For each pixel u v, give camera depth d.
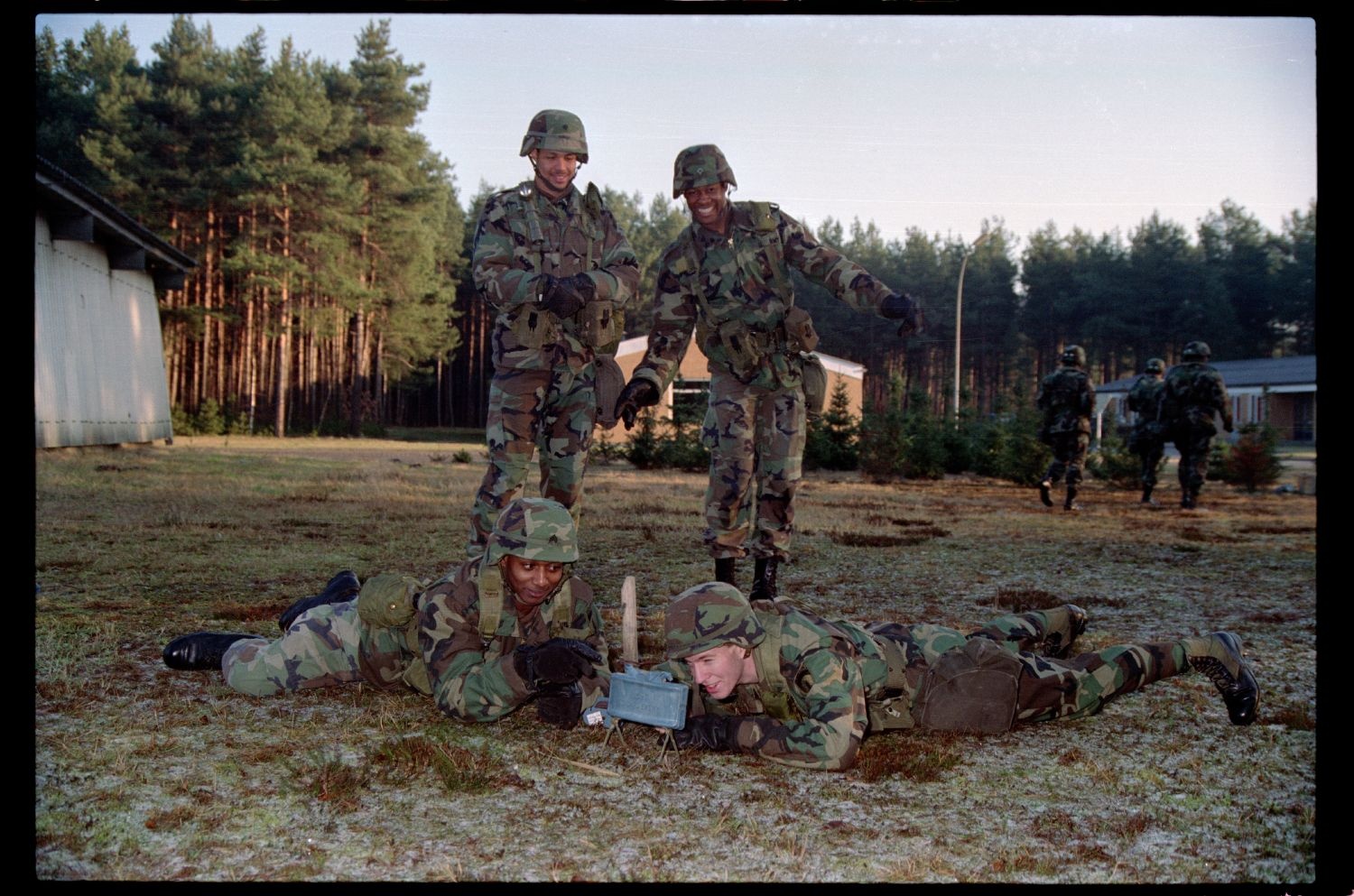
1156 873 2.34
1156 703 3.90
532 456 4.59
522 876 2.24
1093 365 64.19
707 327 4.85
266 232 34.28
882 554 8.30
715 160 4.66
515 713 3.55
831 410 22.47
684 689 2.91
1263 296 59.62
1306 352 59.53
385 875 2.23
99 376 18.83
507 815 2.62
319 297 37.00
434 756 3.01
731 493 4.94
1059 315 61.22
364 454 22.36
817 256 4.71
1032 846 2.49
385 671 3.48
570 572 3.43
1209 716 3.73
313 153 34.28
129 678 3.79
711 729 2.97
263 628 4.71
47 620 4.72
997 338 62.19
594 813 2.65
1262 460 18.28
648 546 8.27
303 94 34.56
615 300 4.46
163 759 2.93
